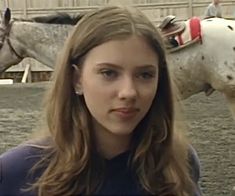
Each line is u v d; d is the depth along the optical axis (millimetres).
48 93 1545
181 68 5102
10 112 10133
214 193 5176
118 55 1398
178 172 1554
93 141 1498
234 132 7887
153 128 1546
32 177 1481
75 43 1461
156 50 1444
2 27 5965
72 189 1467
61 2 18156
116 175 1498
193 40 5008
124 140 1502
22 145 1535
